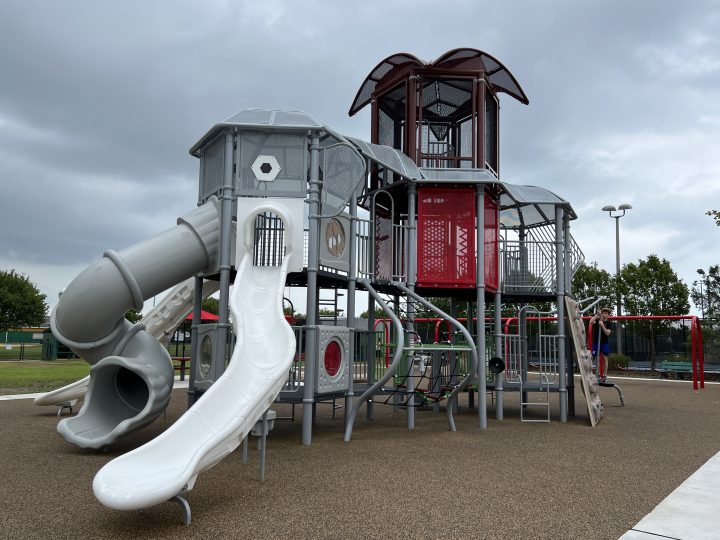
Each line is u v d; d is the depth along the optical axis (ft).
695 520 15.21
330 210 28.60
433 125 43.83
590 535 14.03
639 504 16.76
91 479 19.35
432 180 33.73
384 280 33.35
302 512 15.65
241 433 17.30
